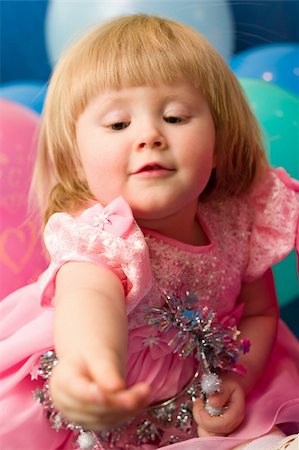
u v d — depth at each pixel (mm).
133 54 809
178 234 846
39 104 1111
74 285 719
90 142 811
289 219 890
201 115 820
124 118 799
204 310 832
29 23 1143
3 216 1014
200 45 849
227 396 832
